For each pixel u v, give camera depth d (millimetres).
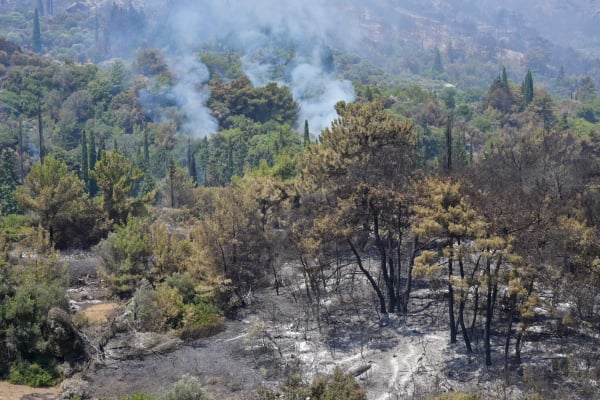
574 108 193125
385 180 47719
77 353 41156
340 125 55031
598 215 47156
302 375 38531
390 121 52969
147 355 42656
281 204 60531
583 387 35938
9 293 42062
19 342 39656
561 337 42219
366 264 57688
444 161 70562
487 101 183125
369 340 43719
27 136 147000
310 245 48531
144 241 54875
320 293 52562
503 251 37188
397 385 37344
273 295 54469
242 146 142125
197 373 39594
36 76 184625
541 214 40062
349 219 48156
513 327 43906
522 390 36031
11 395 36062
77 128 157750
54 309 40719
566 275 40125
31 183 70750
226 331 47156
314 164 54250
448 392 34406
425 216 40969
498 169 59156
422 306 48688
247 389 37156
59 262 63375
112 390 37344
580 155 70500
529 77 176750
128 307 46562
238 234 52562
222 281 50062
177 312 46781
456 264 50906
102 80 187625
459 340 42688
